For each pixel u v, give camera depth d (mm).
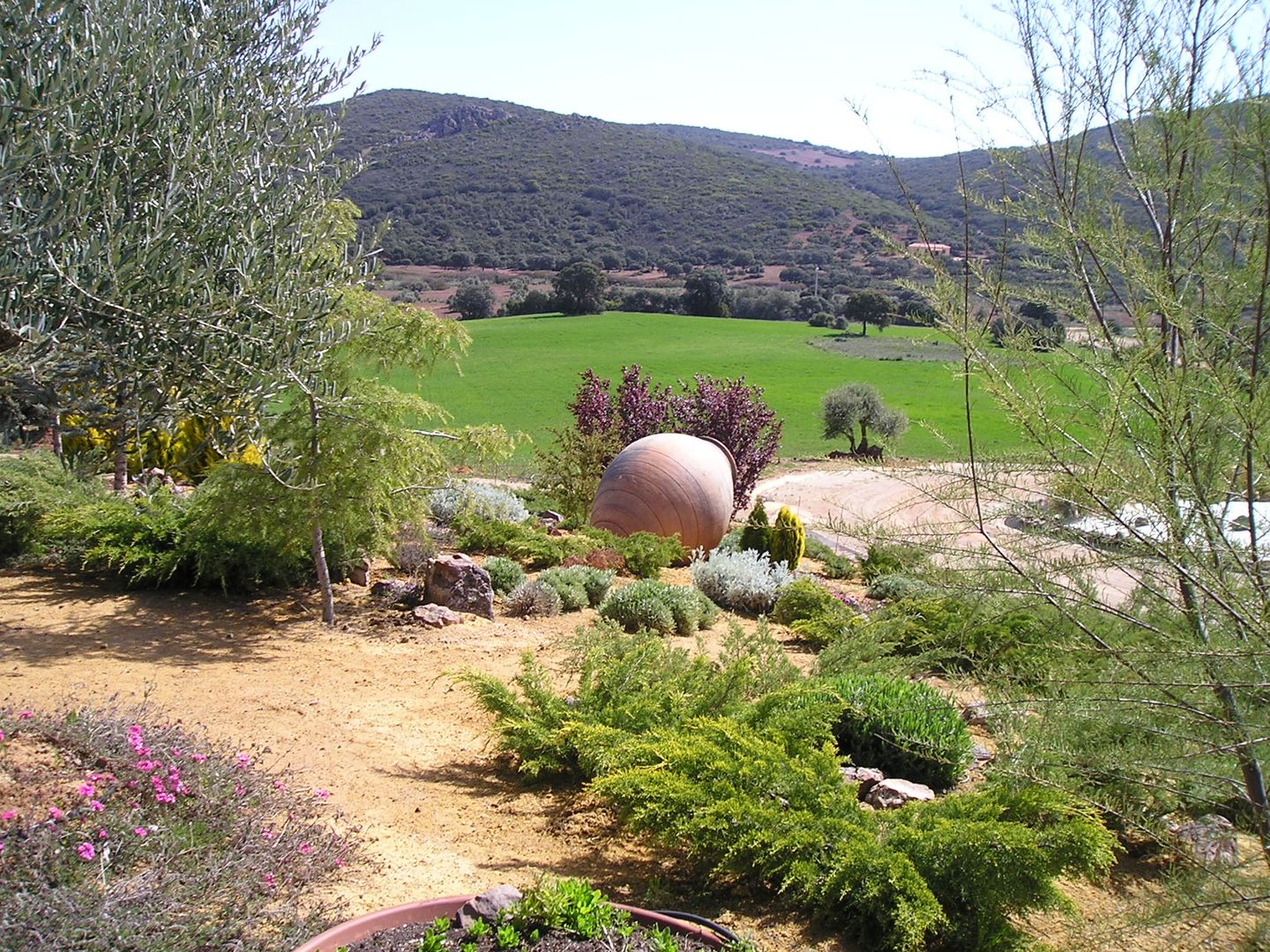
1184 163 3635
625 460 13984
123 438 4883
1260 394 3221
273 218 5281
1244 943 3662
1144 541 3391
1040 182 3779
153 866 3428
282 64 5914
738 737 4828
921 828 4523
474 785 5430
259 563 8977
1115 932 3826
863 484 25109
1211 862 3777
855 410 30266
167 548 9133
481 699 5844
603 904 3518
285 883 3725
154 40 4898
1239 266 3637
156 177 4801
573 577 10281
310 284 5453
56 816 3471
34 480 9648
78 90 4324
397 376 42469
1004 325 3613
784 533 12828
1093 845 4086
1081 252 3732
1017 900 4070
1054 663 3910
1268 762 3633
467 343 9641
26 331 3918
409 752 5789
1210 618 3514
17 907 2955
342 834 4469
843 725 6188
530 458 25375
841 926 4137
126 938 2998
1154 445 3455
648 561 12312
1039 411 3443
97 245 4086
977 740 6648
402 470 8570
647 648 6320
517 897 3494
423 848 4500
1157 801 4605
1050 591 3574
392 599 9211
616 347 53969
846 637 7586
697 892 4359
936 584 3734
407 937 3303
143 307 4352
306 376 5520
